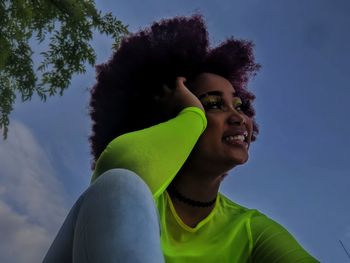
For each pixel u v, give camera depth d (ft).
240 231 4.00
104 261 2.00
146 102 4.36
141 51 4.53
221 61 4.88
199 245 3.86
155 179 2.57
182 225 3.89
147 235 2.09
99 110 4.68
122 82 4.54
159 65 4.48
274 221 4.14
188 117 3.03
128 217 2.11
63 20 18.04
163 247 3.76
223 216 4.11
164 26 4.74
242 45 5.35
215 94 4.16
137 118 4.40
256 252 3.94
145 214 2.16
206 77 4.33
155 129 2.81
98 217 2.12
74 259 2.20
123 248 2.01
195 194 3.94
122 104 4.51
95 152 4.70
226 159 3.84
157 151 2.65
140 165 2.56
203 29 4.89
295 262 3.76
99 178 2.31
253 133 5.65
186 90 3.67
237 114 3.97
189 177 3.92
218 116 3.91
